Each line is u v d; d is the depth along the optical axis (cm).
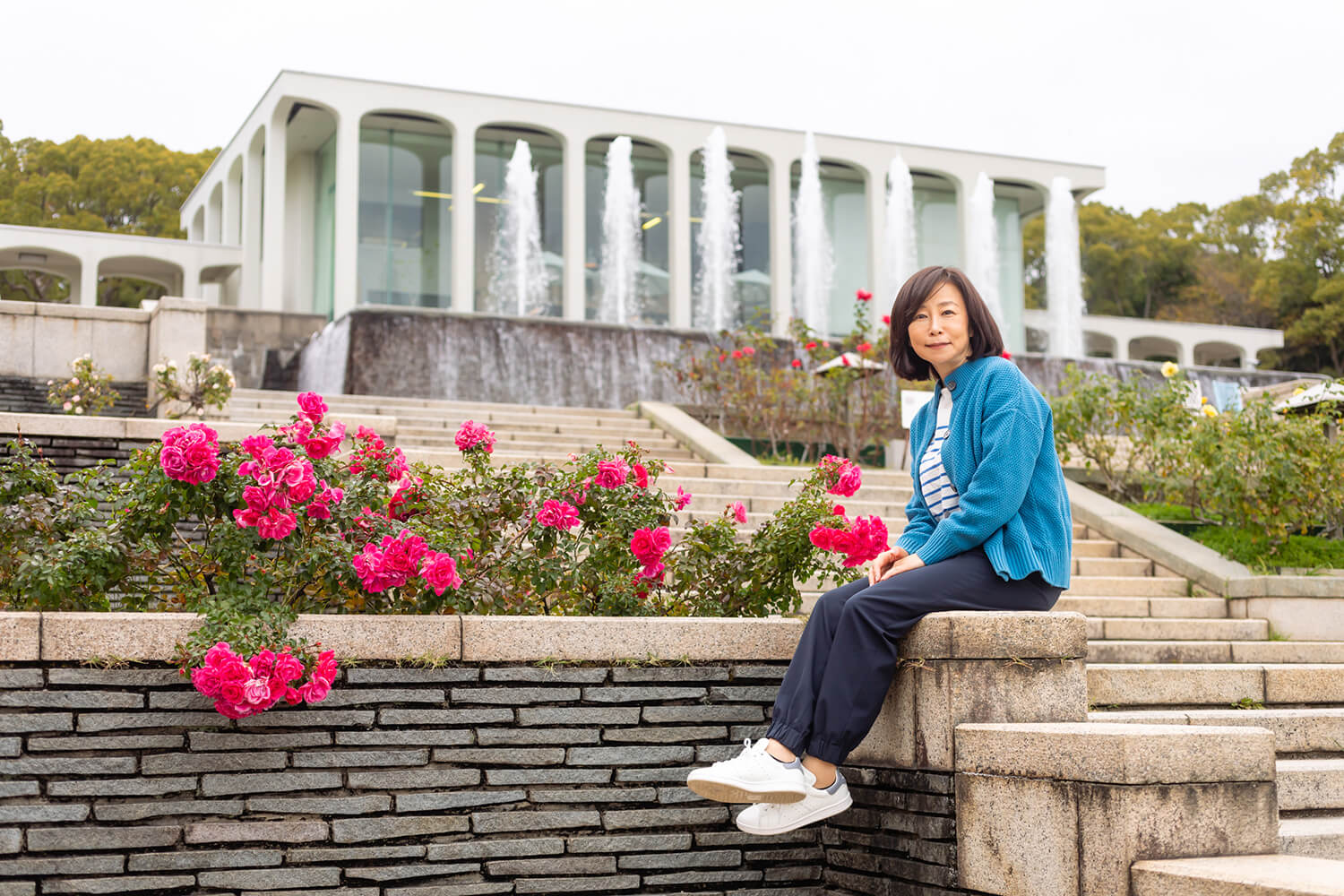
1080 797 286
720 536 466
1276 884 243
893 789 355
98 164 4472
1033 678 337
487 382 1612
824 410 1414
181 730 333
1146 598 772
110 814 323
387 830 344
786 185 3022
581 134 2838
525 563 413
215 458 371
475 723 359
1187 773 282
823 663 340
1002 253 3325
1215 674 527
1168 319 5175
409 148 2777
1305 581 737
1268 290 4922
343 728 347
